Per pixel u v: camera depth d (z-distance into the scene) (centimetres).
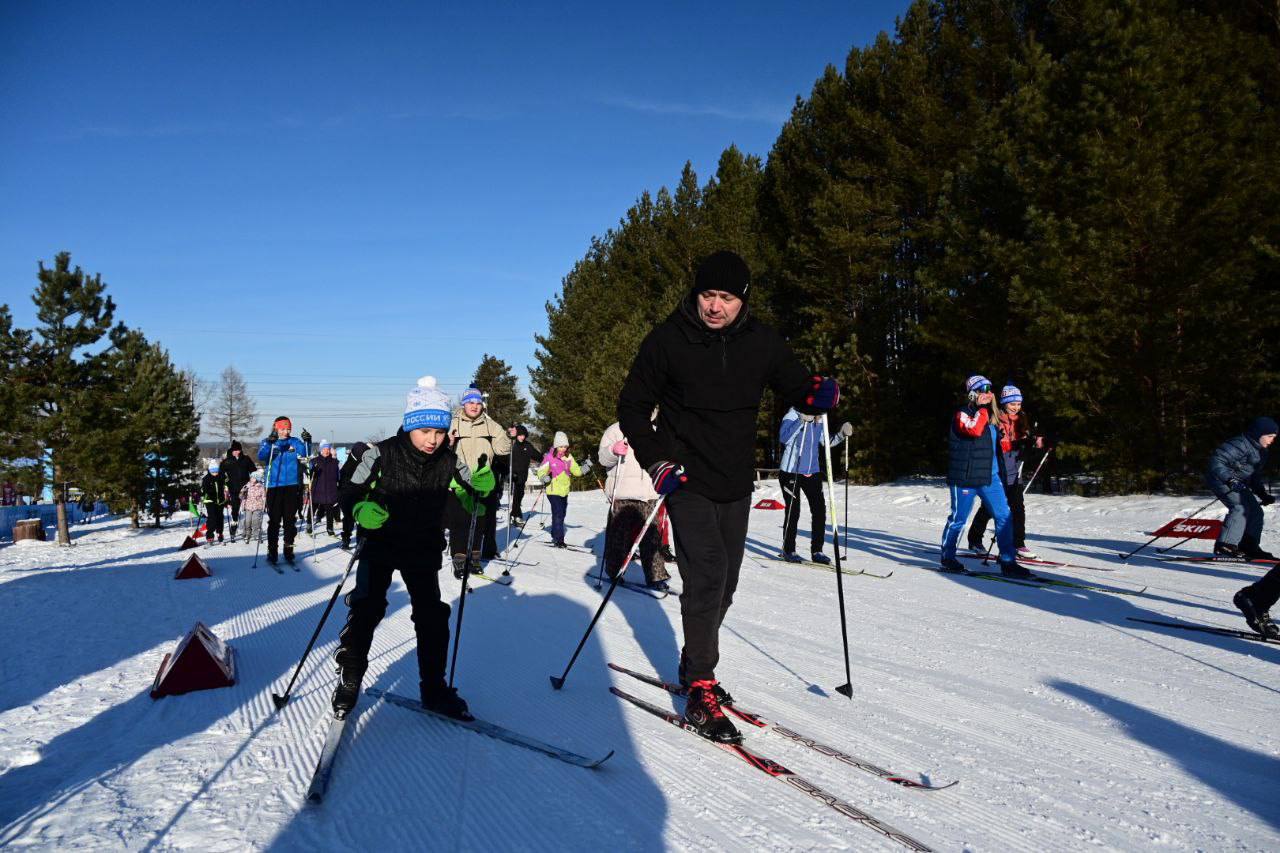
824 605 616
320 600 704
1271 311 1340
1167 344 1402
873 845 234
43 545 2239
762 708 362
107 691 422
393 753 312
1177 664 438
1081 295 1439
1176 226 1376
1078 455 1569
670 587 707
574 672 429
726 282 308
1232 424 1494
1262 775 288
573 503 2266
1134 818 254
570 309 3928
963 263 1666
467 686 406
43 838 243
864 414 2166
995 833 243
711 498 331
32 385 2439
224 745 329
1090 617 565
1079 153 1425
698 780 282
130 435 2659
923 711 359
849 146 2333
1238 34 1473
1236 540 823
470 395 814
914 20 2214
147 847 237
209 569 983
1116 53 1396
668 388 334
